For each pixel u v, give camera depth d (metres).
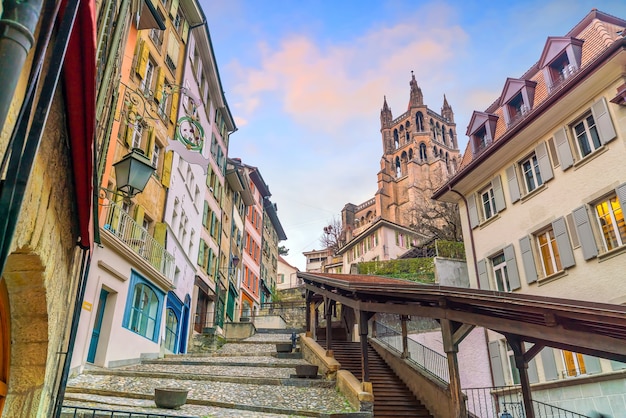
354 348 19.91
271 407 10.84
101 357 13.04
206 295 26.98
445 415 13.23
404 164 77.62
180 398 9.83
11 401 4.01
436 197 21.81
